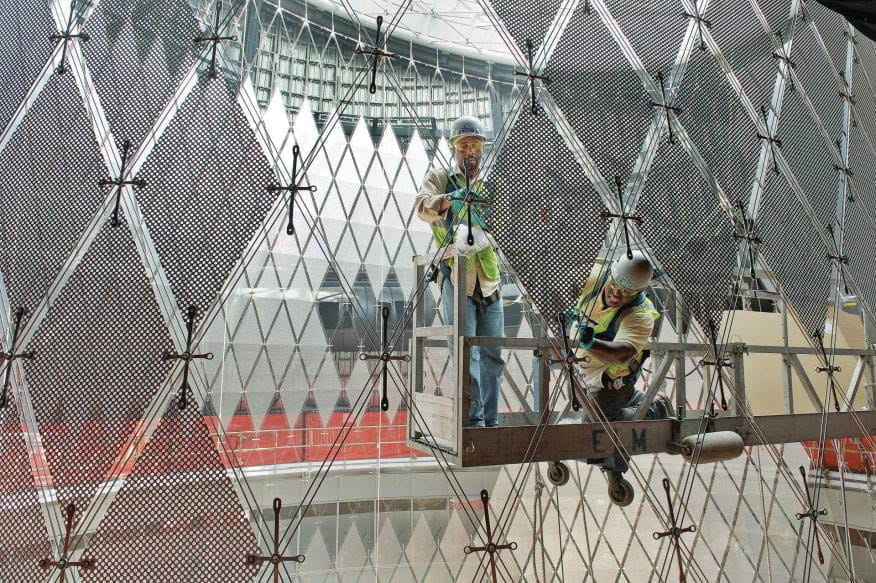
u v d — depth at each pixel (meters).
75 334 4.12
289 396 6.48
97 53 4.67
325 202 7.14
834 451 9.07
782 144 6.24
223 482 3.98
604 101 5.01
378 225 7.50
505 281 7.54
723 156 5.61
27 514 4.10
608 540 7.74
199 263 4.16
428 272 4.97
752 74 6.25
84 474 3.91
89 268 4.18
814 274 6.11
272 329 6.53
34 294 4.34
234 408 6.16
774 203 5.92
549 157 4.56
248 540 3.94
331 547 6.29
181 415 3.99
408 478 6.86
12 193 4.62
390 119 7.82
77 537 3.91
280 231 6.77
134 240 4.19
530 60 4.75
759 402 8.80
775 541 8.64
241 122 4.52
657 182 5.07
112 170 4.41
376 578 6.43
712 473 8.65
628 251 4.71
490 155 4.73
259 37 6.84
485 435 3.93
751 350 5.30
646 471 8.30
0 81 4.98
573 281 4.38
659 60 5.46
